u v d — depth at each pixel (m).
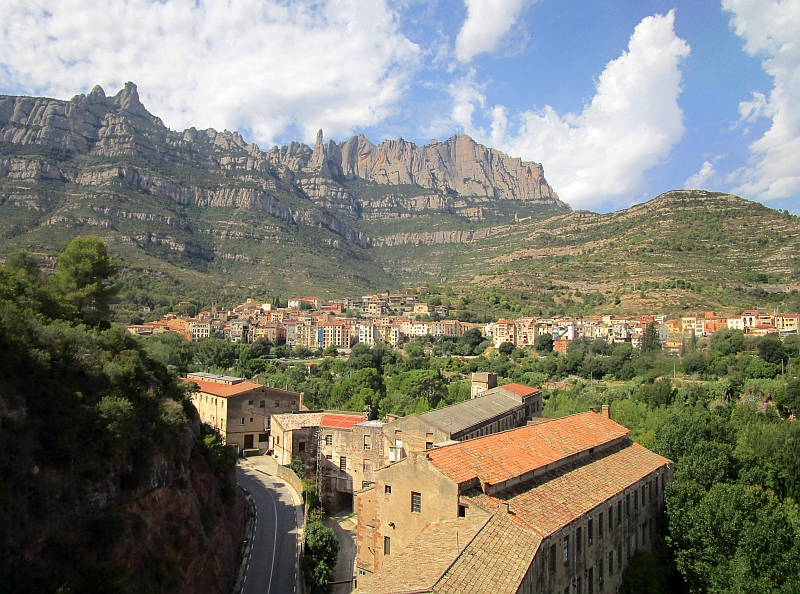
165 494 60.47
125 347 75.44
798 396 120.44
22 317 58.16
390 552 53.22
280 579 68.31
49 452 47.78
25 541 42.25
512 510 47.44
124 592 46.12
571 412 125.00
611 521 57.12
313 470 103.62
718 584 56.38
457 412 97.31
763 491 74.44
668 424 91.44
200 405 127.62
